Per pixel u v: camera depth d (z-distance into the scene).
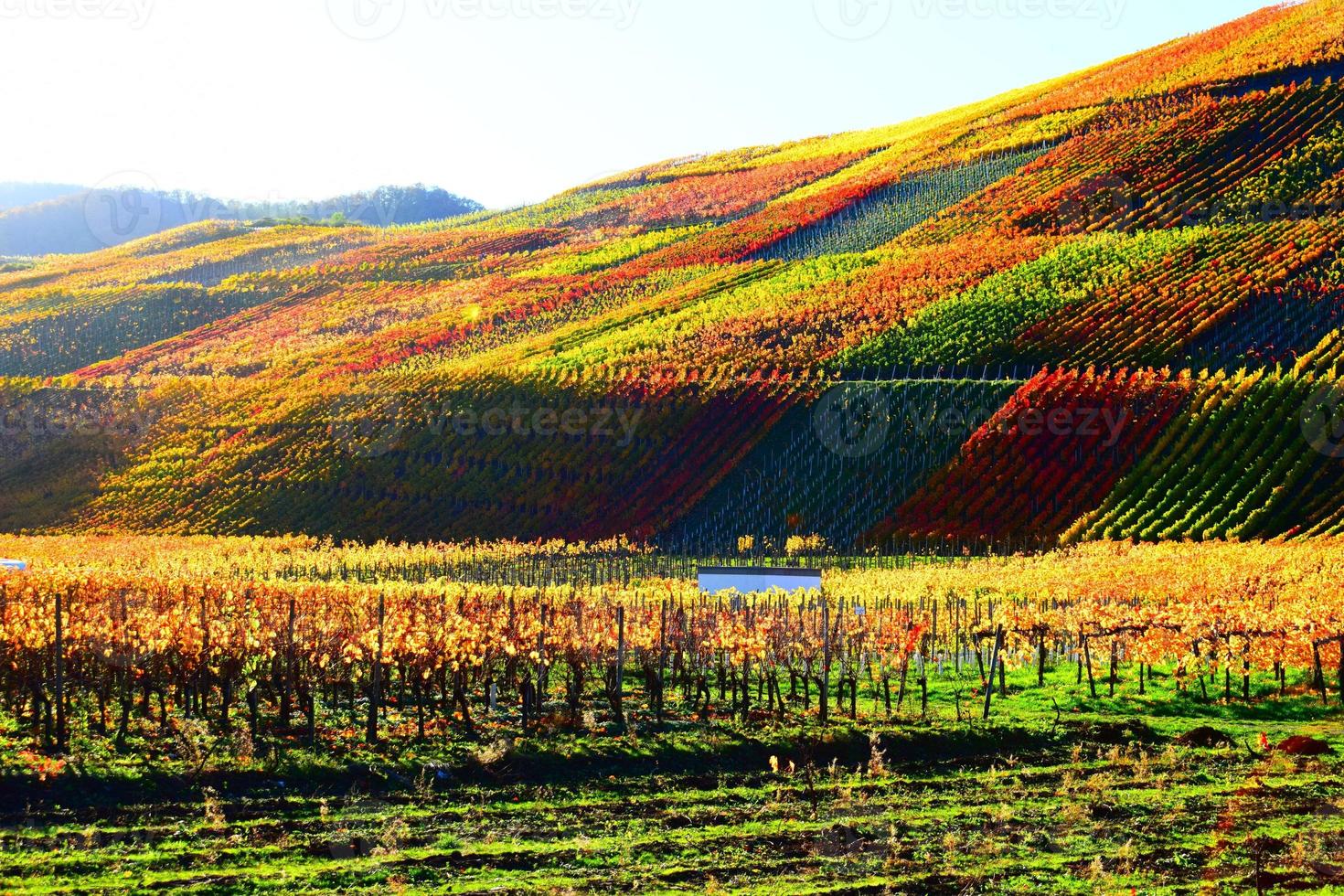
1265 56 132.25
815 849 16.78
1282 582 38.12
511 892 14.99
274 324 123.62
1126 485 60.97
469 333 109.44
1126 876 15.52
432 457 75.38
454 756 21.36
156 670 23.61
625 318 104.00
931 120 172.88
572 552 60.06
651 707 26.00
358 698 26.45
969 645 32.19
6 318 127.56
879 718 24.95
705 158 196.38
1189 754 22.30
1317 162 105.00
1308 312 75.81
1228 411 64.00
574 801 19.38
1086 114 132.50
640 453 71.69
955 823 18.00
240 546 62.97
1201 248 89.44
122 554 58.38
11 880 15.20
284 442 80.44
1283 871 15.56
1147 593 37.16
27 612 24.83
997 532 58.69
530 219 168.75
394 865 15.92
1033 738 23.70
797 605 35.78
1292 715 26.62
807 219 126.38
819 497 64.50
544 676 25.84
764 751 22.44
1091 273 88.06
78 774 19.22
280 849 16.58
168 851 16.42
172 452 81.06
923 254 103.50
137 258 178.62
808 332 86.81
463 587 38.72
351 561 55.59
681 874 15.76
